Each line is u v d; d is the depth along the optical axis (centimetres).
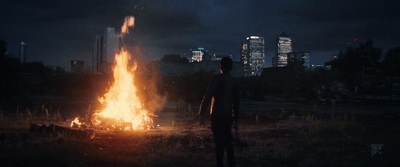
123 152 440
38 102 1625
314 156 445
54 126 566
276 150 476
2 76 2016
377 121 935
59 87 2316
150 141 529
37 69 2564
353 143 551
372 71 3225
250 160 421
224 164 395
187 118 1017
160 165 380
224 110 359
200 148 491
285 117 977
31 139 493
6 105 1406
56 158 360
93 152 419
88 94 2083
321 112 1230
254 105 1559
